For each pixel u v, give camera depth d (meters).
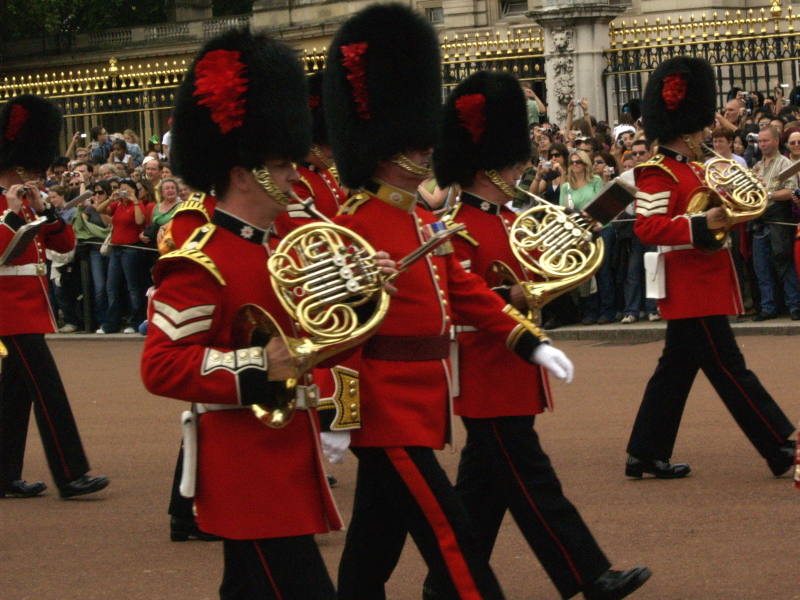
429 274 8.26
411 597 9.43
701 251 12.16
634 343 21.39
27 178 13.50
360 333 6.77
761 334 21.20
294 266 6.73
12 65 70.69
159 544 11.20
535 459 8.92
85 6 70.00
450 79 34.50
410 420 7.96
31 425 17.67
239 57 6.96
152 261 25.98
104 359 23.39
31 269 13.03
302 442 6.92
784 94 41.66
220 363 6.55
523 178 13.91
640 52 35.59
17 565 10.65
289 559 6.77
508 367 8.98
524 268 9.59
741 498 11.58
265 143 6.89
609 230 22.75
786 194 21.00
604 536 10.58
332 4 55.53
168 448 15.20
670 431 12.40
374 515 8.18
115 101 39.72
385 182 8.38
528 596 9.38
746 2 46.53
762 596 8.97
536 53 34.91
